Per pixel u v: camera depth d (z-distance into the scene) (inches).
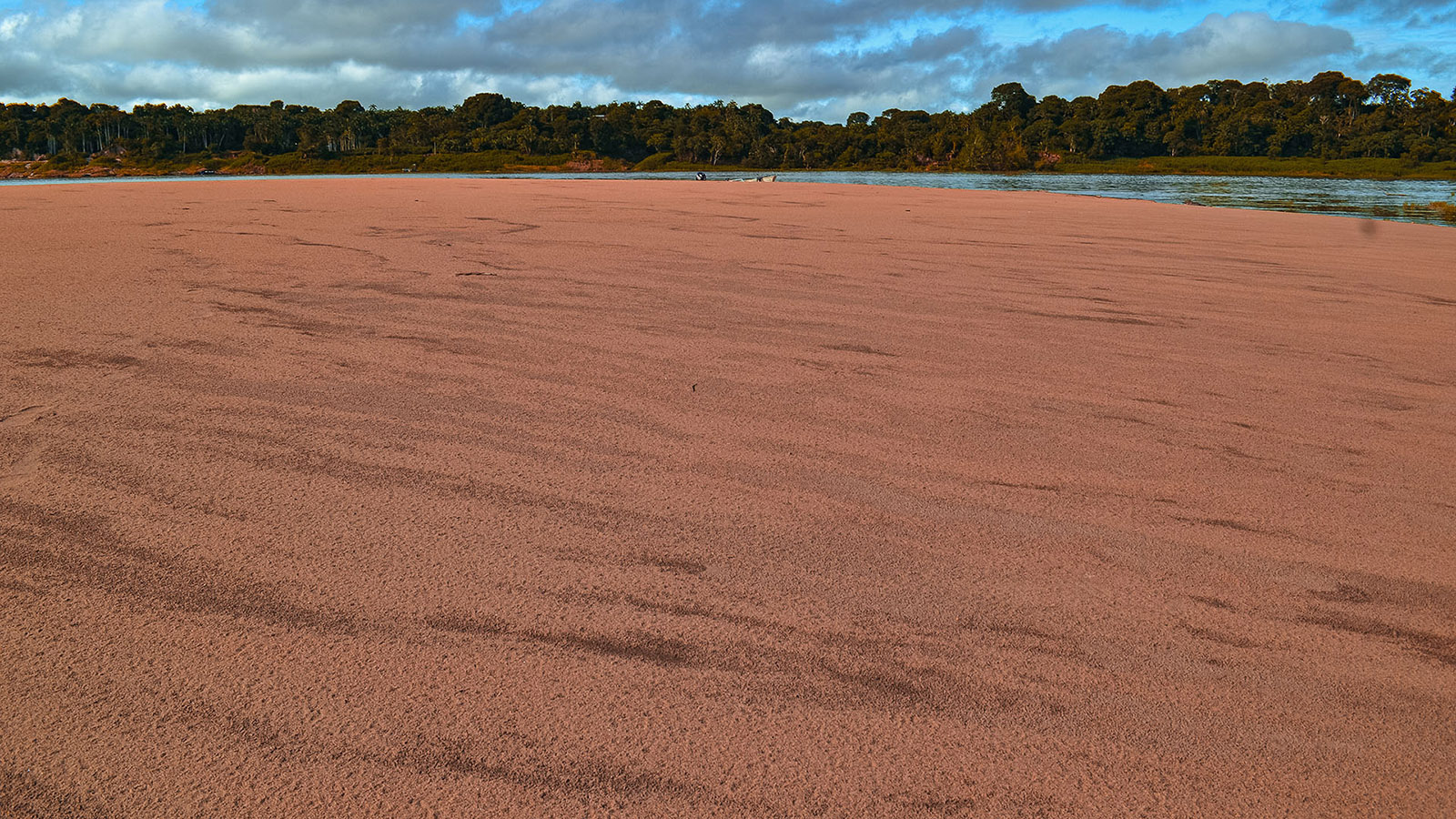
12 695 65.6
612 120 4067.4
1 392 131.4
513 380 144.7
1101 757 62.0
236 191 609.9
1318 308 224.7
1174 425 130.3
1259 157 3265.3
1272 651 74.7
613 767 59.7
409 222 380.8
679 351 166.2
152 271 237.5
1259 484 109.0
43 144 3905.0
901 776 59.6
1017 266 286.8
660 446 117.2
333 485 102.5
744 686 68.4
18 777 58.0
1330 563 89.5
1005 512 99.4
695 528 94.0
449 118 4372.5
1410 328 201.8
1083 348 176.7
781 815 56.0
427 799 56.7
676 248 307.9
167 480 102.3
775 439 120.7
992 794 58.2
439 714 64.3
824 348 171.8
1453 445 124.0
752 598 80.6
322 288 217.6
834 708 66.2
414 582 81.7
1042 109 4072.3
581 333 178.4
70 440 113.7
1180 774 60.6
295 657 70.6
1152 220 484.4
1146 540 93.7
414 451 113.2
